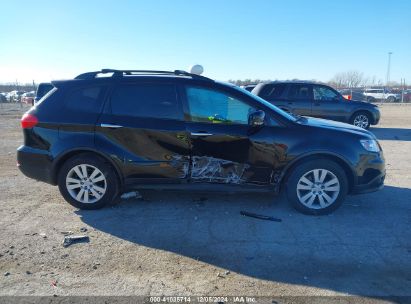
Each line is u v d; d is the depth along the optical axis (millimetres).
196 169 4727
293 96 12570
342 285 3213
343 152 4629
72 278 3297
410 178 6688
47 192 5684
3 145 10219
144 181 4801
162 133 4664
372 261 3619
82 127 4723
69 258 3645
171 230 4293
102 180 4824
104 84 4836
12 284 3197
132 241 4020
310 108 12594
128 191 5414
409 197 5551
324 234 4207
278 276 3350
